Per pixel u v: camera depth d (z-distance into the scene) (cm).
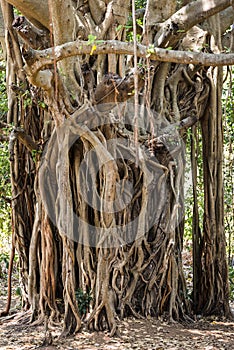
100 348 626
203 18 712
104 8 760
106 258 705
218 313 835
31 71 573
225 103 987
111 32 715
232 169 1061
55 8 635
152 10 800
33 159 784
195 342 670
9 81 796
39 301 757
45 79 611
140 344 644
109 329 680
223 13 905
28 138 750
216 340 686
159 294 770
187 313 816
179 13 719
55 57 503
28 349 623
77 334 673
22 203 821
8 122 797
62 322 720
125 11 718
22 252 816
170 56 540
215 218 856
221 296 843
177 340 675
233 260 1153
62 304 749
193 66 823
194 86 837
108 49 535
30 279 775
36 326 732
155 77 800
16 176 809
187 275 1256
